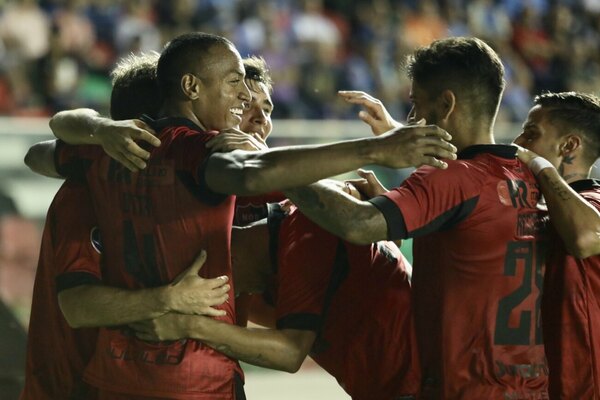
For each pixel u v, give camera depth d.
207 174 9.46
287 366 10.20
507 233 10.06
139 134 9.79
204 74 10.24
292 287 10.45
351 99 11.64
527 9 45.25
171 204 9.91
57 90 33.41
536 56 44.28
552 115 11.54
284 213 10.96
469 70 10.29
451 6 43.56
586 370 11.04
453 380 10.00
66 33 34.69
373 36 40.69
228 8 38.53
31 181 23.66
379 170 24.38
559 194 10.34
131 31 35.97
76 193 10.82
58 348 11.20
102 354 10.23
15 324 18.38
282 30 38.94
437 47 10.52
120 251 10.23
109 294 10.06
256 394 22.52
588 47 45.94
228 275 10.09
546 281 11.02
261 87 12.26
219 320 9.95
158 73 10.49
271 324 12.24
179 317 9.83
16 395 17.66
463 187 9.88
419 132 9.12
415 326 10.46
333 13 41.28
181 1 37.62
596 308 11.06
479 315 9.99
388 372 10.86
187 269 9.83
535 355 10.18
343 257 10.70
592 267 11.06
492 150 10.24
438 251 10.17
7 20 33.91
